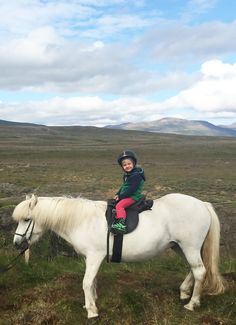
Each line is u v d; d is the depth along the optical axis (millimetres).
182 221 3494
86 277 3398
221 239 5594
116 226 3340
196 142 56594
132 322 3289
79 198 3652
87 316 3352
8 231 5215
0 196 12406
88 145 49156
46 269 4430
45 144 50719
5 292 3805
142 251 3424
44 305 3469
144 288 3904
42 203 3559
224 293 3738
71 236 3527
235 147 39906
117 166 23844
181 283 4102
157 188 15180
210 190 14492
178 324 3270
